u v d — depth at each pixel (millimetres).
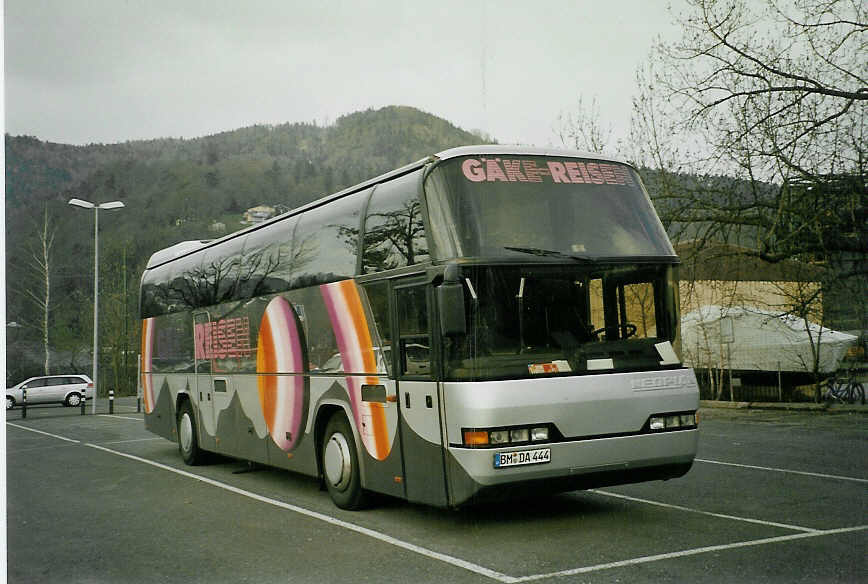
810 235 19125
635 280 7609
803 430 16500
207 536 8023
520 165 7676
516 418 6824
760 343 23578
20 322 52562
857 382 21922
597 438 7113
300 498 10117
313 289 9742
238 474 12812
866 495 9031
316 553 7059
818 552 6441
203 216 76625
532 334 7117
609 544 6879
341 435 9094
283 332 10547
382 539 7477
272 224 11367
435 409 7219
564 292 7289
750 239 20969
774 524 7535
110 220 61125
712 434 16250
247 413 11734
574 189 7750
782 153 18578
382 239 8273
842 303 21438
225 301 12656
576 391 7059
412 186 7844
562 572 6062
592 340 7305
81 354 56781
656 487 9820
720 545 6734
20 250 52625
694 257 21188
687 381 7641
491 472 6723
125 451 17344
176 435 14945
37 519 9352
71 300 54781
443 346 7137
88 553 7531
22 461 15594
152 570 6781
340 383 9031
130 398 51906
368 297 8453
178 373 14805
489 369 6906
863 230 18906
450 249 7180
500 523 7945
